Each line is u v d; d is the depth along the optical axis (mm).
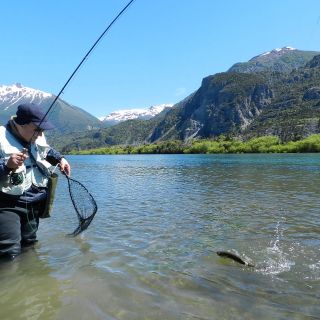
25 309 1949
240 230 3707
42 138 2844
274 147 57344
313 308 1988
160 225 3920
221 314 1909
